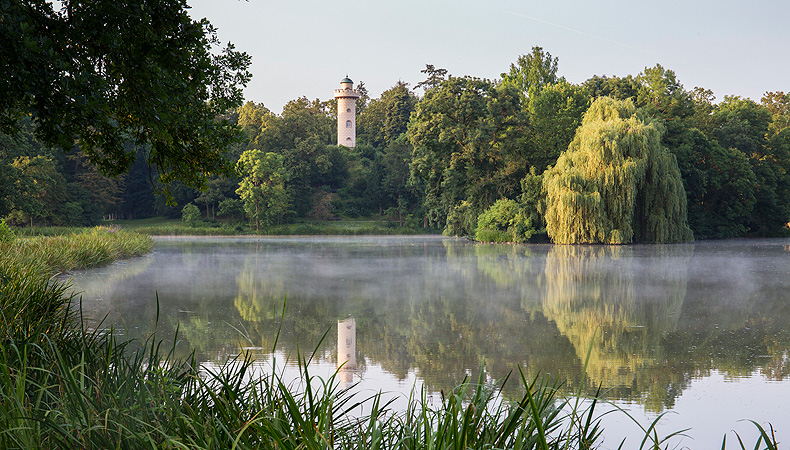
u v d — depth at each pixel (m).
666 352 10.33
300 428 3.06
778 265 28.09
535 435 3.35
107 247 27.73
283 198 79.50
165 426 3.40
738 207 54.09
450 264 29.17
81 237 29.48
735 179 53.75
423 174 53.78
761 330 12.45
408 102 102.69
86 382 4.23
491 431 3.46
